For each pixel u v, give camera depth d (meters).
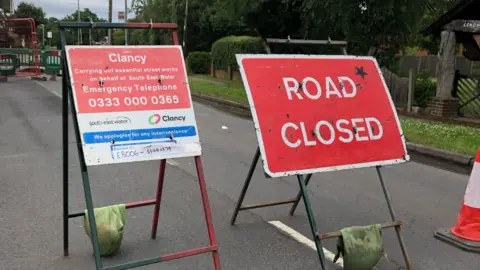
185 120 3.74
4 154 7.99
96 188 6.28
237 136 10.56
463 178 7.45
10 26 25.33
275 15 17.58
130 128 3.54
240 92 18.70
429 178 7.37
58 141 9.10
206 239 4.74
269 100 3.84
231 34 31.11
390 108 4.28
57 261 4.18
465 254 4.54
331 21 13.95
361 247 3.79
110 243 4.20
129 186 6.40
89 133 3.40
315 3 13.77
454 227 4.96
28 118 11.55
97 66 3.61
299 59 4.09
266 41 4.09
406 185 6.92
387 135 4.18
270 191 6.39
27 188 6.16
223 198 6.04
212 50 27.97
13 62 21.52
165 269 4.09
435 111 13.41
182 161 7.91
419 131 10.62
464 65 18.47
